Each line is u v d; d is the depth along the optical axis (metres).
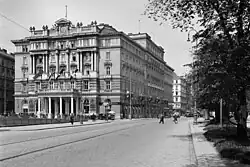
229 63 14.81
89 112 84.31
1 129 35.47
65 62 88.12
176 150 15.80
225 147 14.54
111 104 84.38
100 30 87.69
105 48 85.69
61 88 87.00
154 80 121.25
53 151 15.16
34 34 91.94
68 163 11.56
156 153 14.61
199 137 22.80
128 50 91.62
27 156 13.43
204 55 18.48
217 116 38.50
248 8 15.08
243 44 14.49
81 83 85.69
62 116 72.12
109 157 13.17
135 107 95.81
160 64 132.00
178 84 167.12
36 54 90.62
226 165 10.64
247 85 14.96
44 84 89.06
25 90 93.25
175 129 35.69
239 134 17.38
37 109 89.44
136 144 18.64
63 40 88.88
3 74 102.50
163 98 135.38
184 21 17.27
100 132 30.33
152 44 120.31
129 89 91.56
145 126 43.50
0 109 100.38
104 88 85.25
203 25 17.22
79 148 16.45
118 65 84.50
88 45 85.69
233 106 16.61
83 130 34.31
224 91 15.12
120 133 28.73
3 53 104.44
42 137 24.23
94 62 85.25
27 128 37.59
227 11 15.83
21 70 94.44
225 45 15.48
